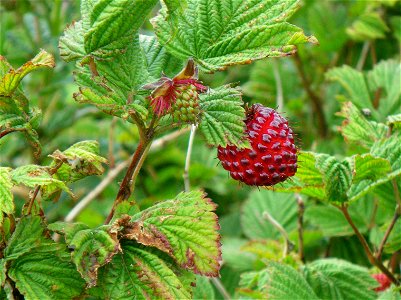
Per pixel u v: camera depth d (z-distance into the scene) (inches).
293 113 13.2
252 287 9.7
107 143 13.2
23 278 5.7
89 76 6.1
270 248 9.9
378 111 10.6
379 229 9.7
